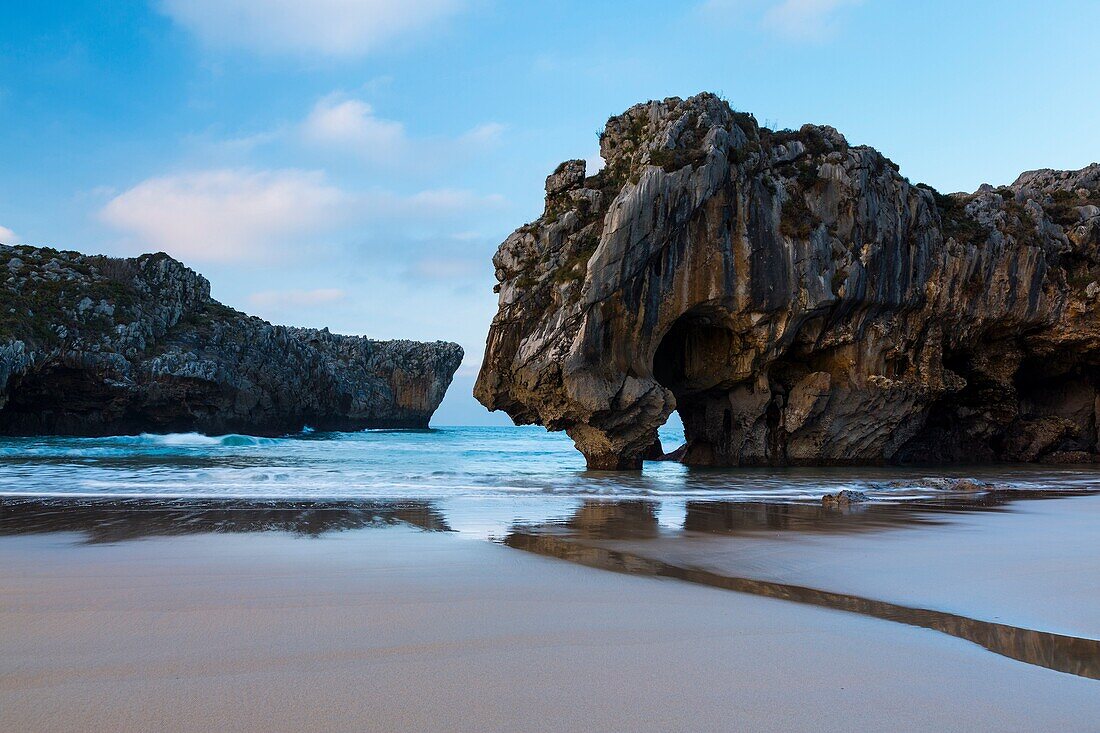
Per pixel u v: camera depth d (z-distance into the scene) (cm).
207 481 1914
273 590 684
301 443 5678
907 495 1862
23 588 672
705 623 593
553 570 821
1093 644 553
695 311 2952
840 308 3017
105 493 1609
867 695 431
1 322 5328
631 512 1444
